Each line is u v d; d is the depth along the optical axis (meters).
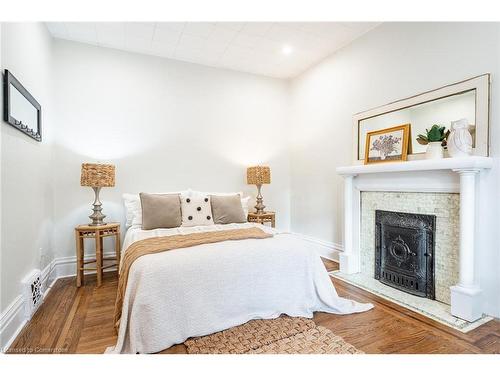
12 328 1.76
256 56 3.64
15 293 1.84
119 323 1.80
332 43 3.31
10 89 1.76
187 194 3.29
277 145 4.39
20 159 1.97
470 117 2.11
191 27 2.93
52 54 3.01
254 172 3.83
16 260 1.86
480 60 2.07
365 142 3.05
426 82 2.45
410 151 2.56
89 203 3.19
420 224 2.43
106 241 3.26
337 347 1.66
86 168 2.81
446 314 2.07
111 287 2.70
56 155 3.04
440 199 2.29
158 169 3.57
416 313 2.11
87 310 2.19
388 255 2.72
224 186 4.01
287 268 2.12
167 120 3.63
